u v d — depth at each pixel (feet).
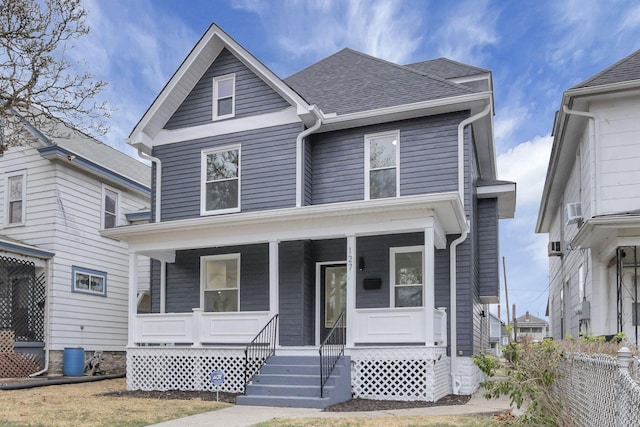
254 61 41.29
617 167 33.47
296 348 33.45
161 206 43.86
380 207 32.01
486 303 47.80
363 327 32.45
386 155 39.81
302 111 38.99
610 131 33.94
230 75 43.34
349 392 31.55
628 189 33.04
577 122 37.01
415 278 37.24
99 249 54.85
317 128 39.68
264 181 40.68
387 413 26.17
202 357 35.45
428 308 31.07
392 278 37.55
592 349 18.75
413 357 31.04
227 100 43.39
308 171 40.88
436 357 31.48
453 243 36.70
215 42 42.98
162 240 37.86
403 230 32.24
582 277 41.65
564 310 54.95
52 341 48.19
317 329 38.60
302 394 29.53
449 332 36.04
